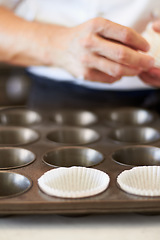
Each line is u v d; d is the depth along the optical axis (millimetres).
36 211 471
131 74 613
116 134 682
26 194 492
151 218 489
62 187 522
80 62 627
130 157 612
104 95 802
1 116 746
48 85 825
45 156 587
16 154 606
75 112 759
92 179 533
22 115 757
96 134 667
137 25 751
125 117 760
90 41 595
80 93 806
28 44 692
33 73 844
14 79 1365
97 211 473
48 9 778
